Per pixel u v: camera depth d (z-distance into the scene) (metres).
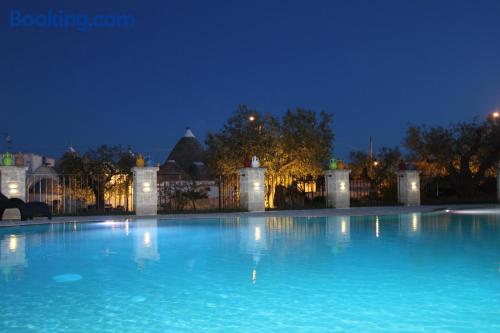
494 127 32.53
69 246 10.95
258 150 27.58
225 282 7.02
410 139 34.75
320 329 4.89
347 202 25.84
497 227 14.63
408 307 5.66
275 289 6.59
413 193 28.19
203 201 31.08
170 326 5.02
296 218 18.84
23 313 5.52
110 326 5.04
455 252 9.68
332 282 6.98
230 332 4.82
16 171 19.75
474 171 35.47
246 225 16.11
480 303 5.82
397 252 9.72
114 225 16.39
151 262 8.75
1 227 15.34
